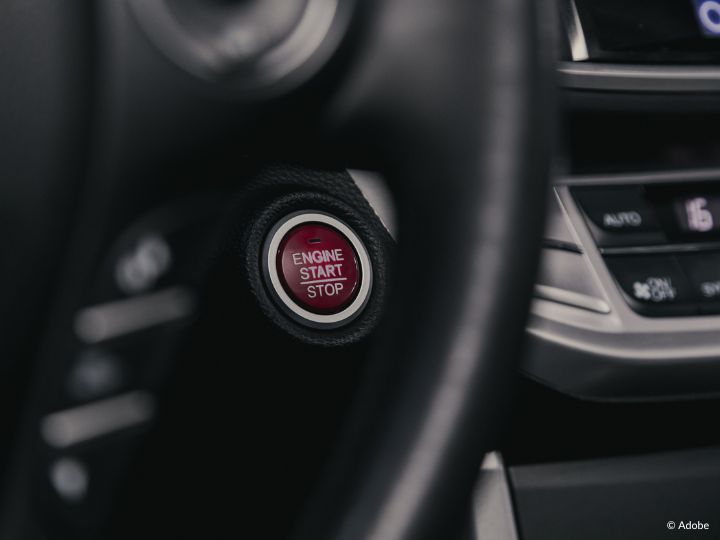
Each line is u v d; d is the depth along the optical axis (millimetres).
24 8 282
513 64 319
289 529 427
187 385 415
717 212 496
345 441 325
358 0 311
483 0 316
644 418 503
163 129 297
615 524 508
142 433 310
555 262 473
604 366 466
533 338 471
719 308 475
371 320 430
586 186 486
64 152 283
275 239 424
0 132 284
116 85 289
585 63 492
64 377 294
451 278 320
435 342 319
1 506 294
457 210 320
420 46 317
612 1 497
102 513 309
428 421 315
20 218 285
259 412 426
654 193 495
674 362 467
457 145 319
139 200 298
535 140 323
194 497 413
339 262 428
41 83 282
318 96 316
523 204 321
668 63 501
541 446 502
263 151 331
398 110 322
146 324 304
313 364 429
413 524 313
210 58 297
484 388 319
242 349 423
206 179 312
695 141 501
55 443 296
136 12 288
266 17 302
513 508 502
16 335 287
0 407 289
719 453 512
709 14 506
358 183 420
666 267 476
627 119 496
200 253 318
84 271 292
